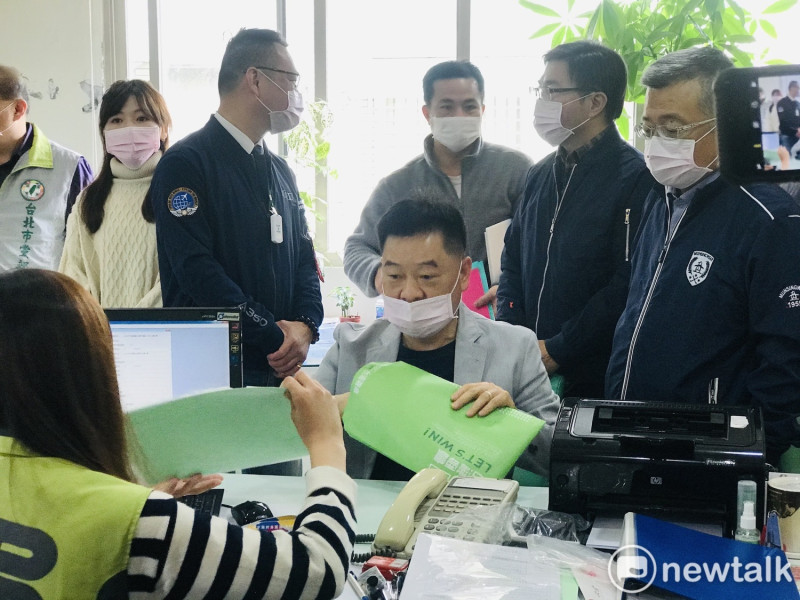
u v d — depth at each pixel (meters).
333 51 4.30
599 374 2.41
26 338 0.86
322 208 4.35
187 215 2.28
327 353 1.99
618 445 1.42
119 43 4.35
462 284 1.84
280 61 2.40
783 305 1.66
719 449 1.37
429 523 1.40
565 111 2.43
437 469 1.51
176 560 0.84
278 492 1.75
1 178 3.02
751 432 1.41
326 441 1.12
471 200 2.91
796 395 1.61
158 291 2.57
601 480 1.41
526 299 2.54
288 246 2.53
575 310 2.41
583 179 2.41
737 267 1.75
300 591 0.91
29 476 0.86
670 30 3.05
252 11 4.38
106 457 0.90
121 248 2.62
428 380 1.71
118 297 2.62
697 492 1.38
